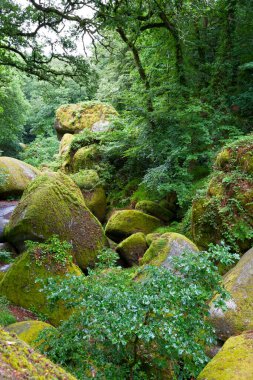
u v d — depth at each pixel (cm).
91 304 267
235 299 394
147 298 259
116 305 262
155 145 904
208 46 1054
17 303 562
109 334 248
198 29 1060
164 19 933
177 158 836
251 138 630
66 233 738
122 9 696
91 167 1254
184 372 294
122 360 295
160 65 1051
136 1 747
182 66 982
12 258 759
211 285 293
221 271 534
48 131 2528
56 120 1639
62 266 605
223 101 917
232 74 967
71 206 779
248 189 571
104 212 1130
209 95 953
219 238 585
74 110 1616
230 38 986
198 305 286
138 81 1070
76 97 2359
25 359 136
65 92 2291
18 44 736
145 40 1082
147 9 840
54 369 140
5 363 127
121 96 1062
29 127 3059
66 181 845
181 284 283
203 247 608
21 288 574
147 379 298
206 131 809
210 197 616
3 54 806
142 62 1091
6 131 2106
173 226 810
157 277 287
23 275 586
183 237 587
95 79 902
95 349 285
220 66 966
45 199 747
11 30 677
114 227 838
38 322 445
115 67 1424
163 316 262
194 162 901
